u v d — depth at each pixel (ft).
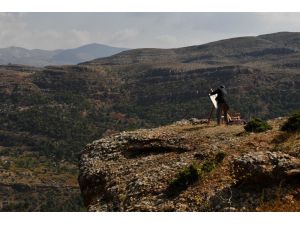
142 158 68.90
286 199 42.09
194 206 46.42
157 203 50.34
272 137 57.82
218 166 53.21
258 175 45.11
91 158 77.46
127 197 55.42
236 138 62.49
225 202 45.09
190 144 66.64
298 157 48.34
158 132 77.15
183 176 52.03
